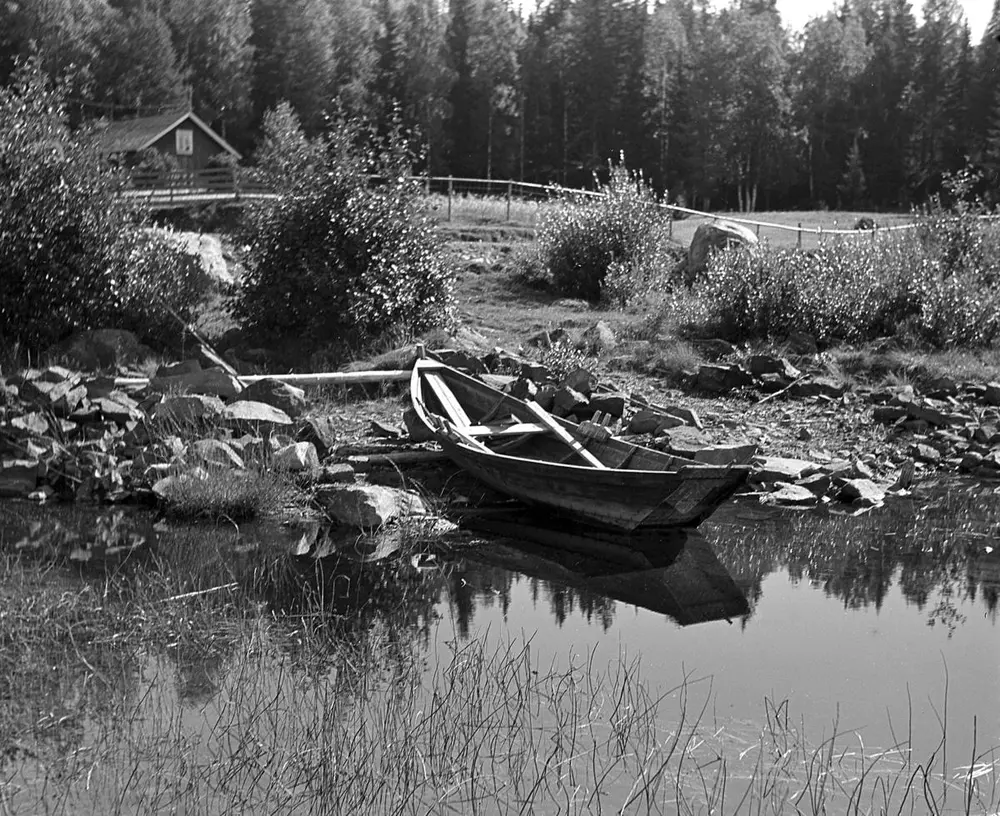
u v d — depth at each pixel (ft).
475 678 27.02
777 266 66.28
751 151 275.18
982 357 63.67
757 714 25.59
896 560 38.11
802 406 55.93
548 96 288.92
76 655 27.99
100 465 44.16
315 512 41.96
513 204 107.65
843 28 321.32
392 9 303.27
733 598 34.06
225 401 49.42
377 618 31.60
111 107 202.80
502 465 41.75
